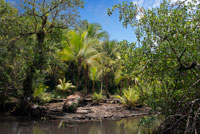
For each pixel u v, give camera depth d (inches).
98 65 820.0
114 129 294.2
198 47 202.4
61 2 480.4
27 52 422.3
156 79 240.1
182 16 213.5
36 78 431.5
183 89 216.1
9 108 453.7
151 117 243.6
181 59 205.6
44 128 293.3
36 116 398.3
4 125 301.6
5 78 400.8
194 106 198.1
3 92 413.4
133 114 460.1
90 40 776.9
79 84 1058.1
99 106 570.6
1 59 366.0
